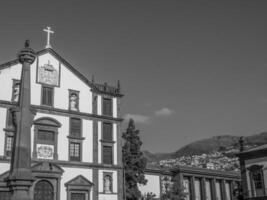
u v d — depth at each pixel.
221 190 78.38
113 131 51.78
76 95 50.12
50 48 49.25
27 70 25.70
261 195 55.69
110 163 50.25
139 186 60.72
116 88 54.09
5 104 44.28
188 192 70.69
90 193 47.38
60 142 47.00
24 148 23.72
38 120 45.84
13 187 22.84
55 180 45.19
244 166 58.84
